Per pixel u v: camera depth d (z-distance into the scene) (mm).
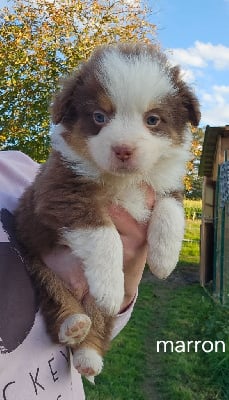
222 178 1130
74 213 262
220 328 810
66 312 272
